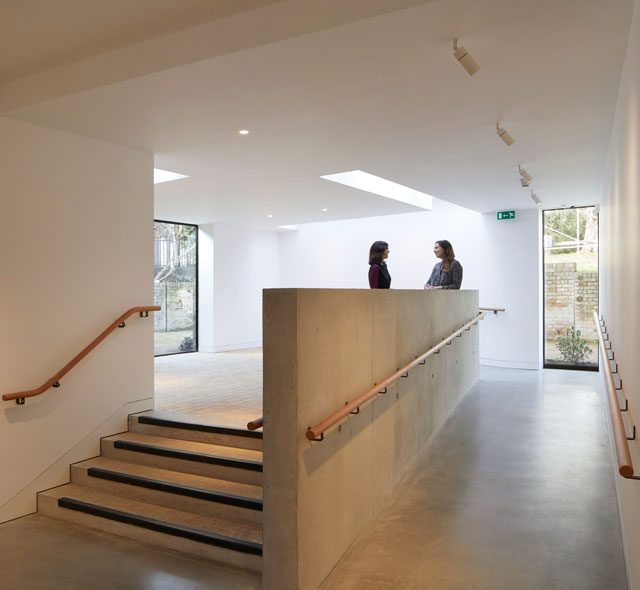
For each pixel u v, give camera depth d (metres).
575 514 4.09
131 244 5.21
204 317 11.76
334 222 12.76
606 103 4.22
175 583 3.31
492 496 4.45
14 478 4.31
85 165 4.81
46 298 4.50
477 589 3.09
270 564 3.05
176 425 4.95
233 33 3.15
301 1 2.97
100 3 2.96
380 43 3.09
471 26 2.92
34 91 3.96
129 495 4.36
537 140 5.28
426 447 5.74
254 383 7.46
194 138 4.92
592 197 8.79
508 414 7.07
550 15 2.84
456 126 4.77
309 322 3.14
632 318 2.98
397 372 4.39
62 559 3.64
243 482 4.23
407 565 3.38
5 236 4.22
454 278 7.64
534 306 10.27
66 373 4.61
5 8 2.99
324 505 3.30
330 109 4.22
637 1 2.58
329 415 3.38
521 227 10.34
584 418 6.82
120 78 3.55
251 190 7.78
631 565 2.88
